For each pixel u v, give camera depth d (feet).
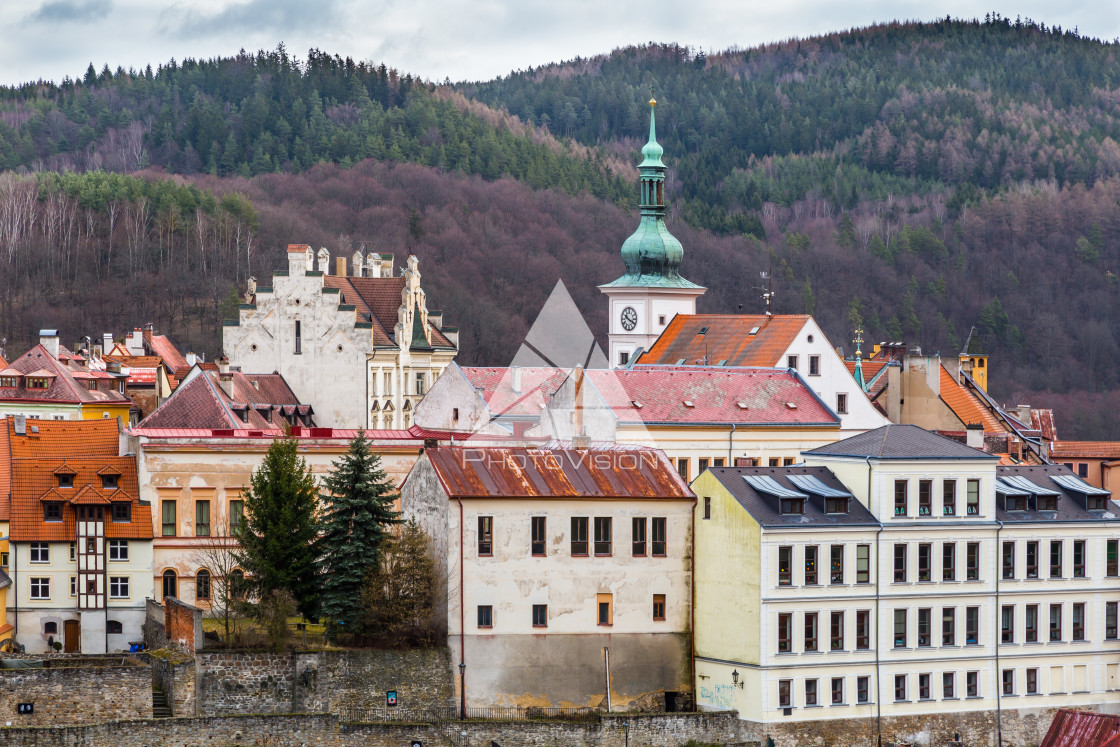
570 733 474.08
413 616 489.26
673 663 509.76
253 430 562.66
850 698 498.69
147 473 525.75
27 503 520.42
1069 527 529.86
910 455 511.81
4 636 510.17
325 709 474.90
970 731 513.04
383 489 501.97
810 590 494.59
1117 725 441.27
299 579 499.51
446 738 465.88
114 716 453.99
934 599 510.99
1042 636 525.34
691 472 621.72
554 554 499.10
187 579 524.52
